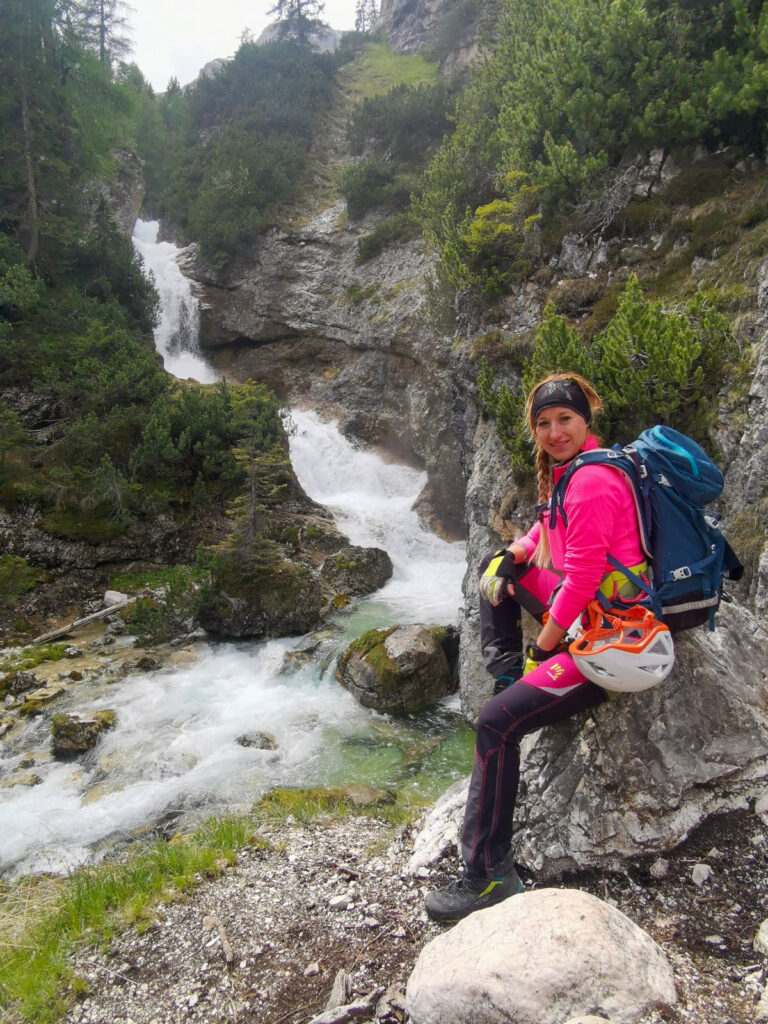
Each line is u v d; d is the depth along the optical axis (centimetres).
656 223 949
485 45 2428
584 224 1018
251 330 2619
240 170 2809
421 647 934
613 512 244
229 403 1769
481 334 1116
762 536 625
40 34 2100
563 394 263
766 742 308
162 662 1060
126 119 2597
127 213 2845
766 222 806
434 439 2030
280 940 318
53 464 1420
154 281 2508
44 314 1759
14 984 324
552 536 271
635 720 304
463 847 284
